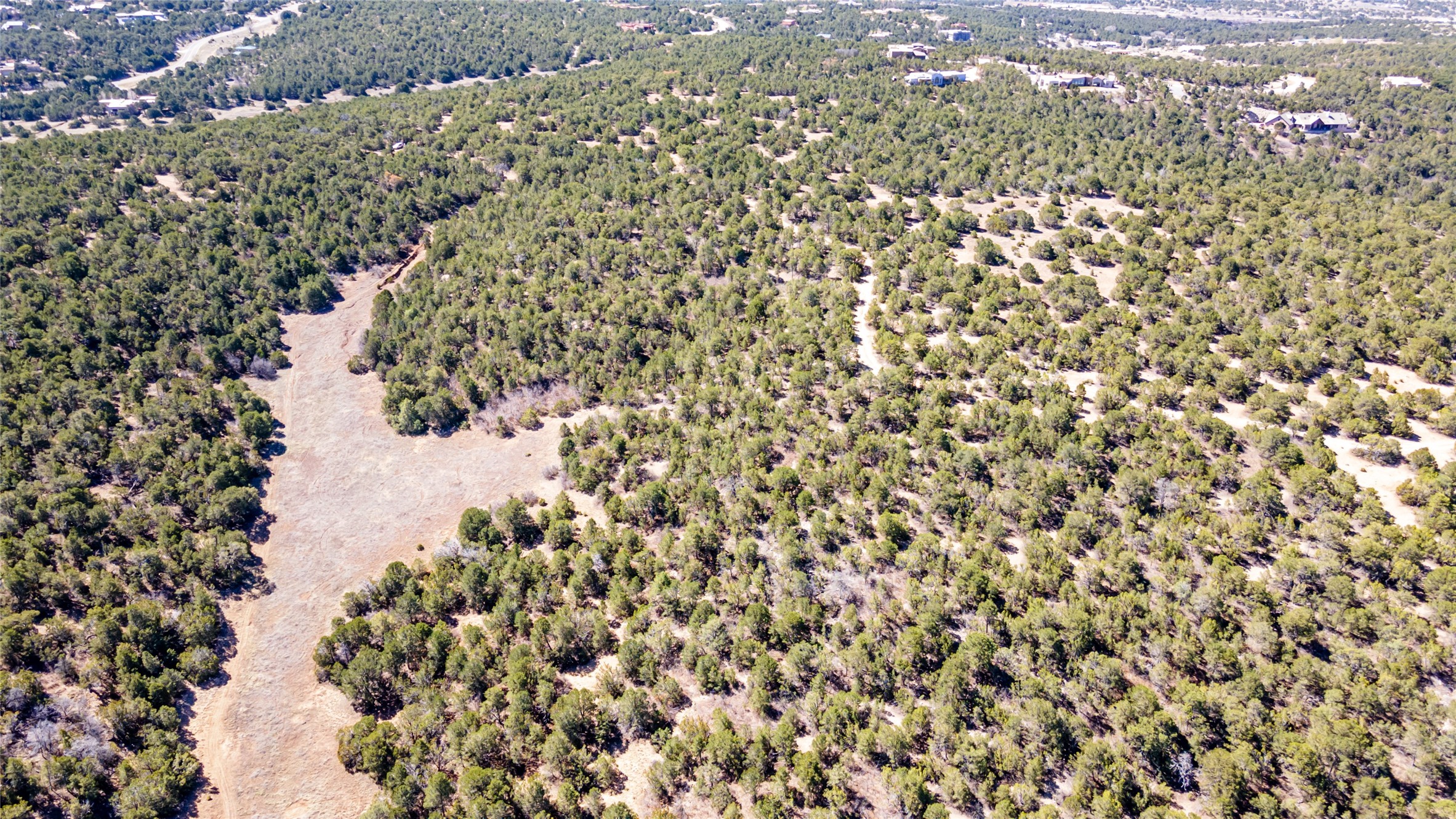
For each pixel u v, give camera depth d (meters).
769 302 128.38
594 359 118.50
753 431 100.44
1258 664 66.00
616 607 75.06
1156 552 76.56
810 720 64.31
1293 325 112.44
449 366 120.50
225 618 79.31
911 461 90.69
